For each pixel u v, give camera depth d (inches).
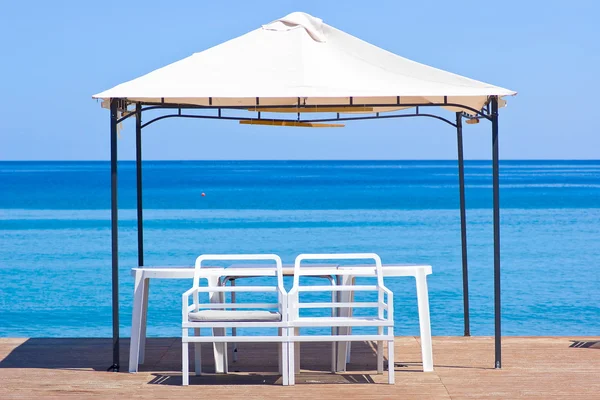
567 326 542.6
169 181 3592.5
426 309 272.1
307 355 307.4
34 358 299.9
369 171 5177.2
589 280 757.9
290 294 253.3
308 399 234.4
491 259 922.7
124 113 287.9
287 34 292.4
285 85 266.7
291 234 1280.8
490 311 604.4
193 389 248.2
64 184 3287.4
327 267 275.4
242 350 317.7
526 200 2159.2
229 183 3380.9
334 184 3267.7
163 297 671.1
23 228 1402.6
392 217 1621.6
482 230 1314.0
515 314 590.6
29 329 545.6
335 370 274.1
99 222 1526.8
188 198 2354.8
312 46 288.5
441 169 5654.5
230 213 1769.2
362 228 1378.0
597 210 1784.0
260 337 252.5
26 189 2898.6
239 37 293.6
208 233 1304.1
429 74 275.6
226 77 273.9
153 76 274.8
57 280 779.4
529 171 5177.2
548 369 273.7
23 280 779.4
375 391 243.8
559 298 659.4
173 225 1461.6
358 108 305.9
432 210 1827.0
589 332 520.4
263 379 262.8
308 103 339.9
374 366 283.3
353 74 277.1
